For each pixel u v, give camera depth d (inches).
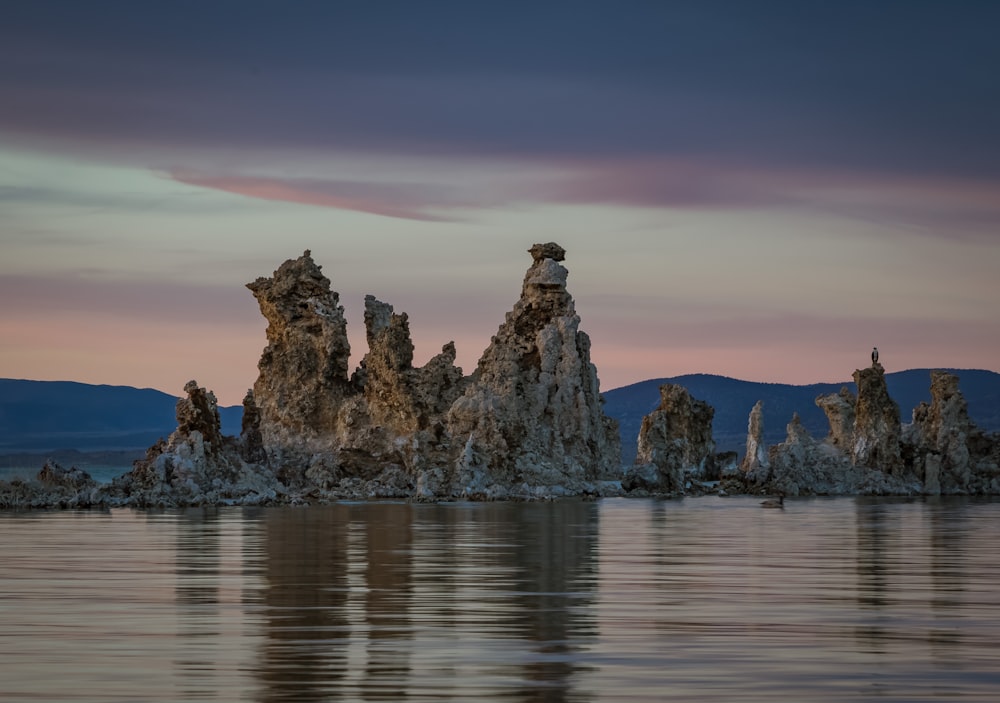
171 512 4111.7
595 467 5935.0
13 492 4352.9
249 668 1284.4
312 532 3051.2
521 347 5925.2
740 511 4345.5
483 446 5462.6
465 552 2480.3
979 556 2423.7
